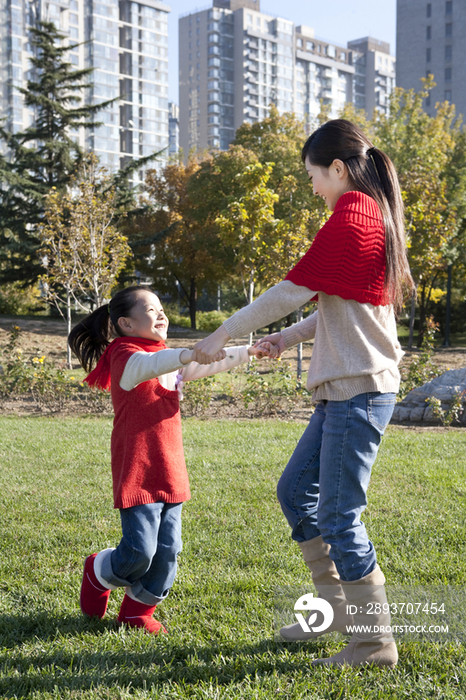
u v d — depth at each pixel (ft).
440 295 94.89
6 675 7.23
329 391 7.06
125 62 324.60
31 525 13.14
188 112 420.36
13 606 9.28
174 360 7.45
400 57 232.32
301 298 6.89
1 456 20.76
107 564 8.19
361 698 6.60
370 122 92.63
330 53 444.96
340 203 6.97
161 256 103.91
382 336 7.05
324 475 7.09
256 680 6.93
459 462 19.45
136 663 7.55
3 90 272.31
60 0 289.12
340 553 7.07
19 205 97.14
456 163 86.43
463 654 7.49
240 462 19.54
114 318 8.70
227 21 403.95
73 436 24.80
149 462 8.07
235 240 45.70
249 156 80.89
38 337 74.64
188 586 9.85
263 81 409.90
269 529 12.84
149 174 105.09
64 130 100.73
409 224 57.77
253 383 33.58
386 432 26.25
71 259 55.31
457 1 220.43
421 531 12.47
